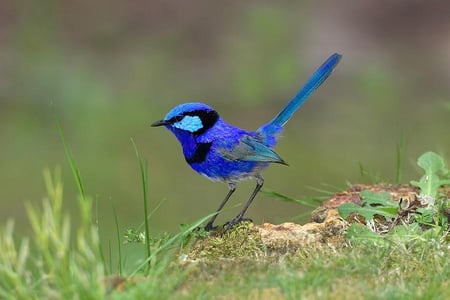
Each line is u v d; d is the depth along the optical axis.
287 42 21.36
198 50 21.45
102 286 6.75
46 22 21.25
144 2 22.50
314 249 7.75
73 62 20.52
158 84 20.22
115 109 18.97
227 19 22.25
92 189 15.36
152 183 15.49
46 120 18.81
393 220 8.43
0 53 20.59
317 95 19.64
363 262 7.36
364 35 21.91
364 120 18.52
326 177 15.56
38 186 15.48
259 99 19.62
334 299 6.68
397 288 6.89
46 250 6.86
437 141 17.17
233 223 8.54
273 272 7.12
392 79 20.12
